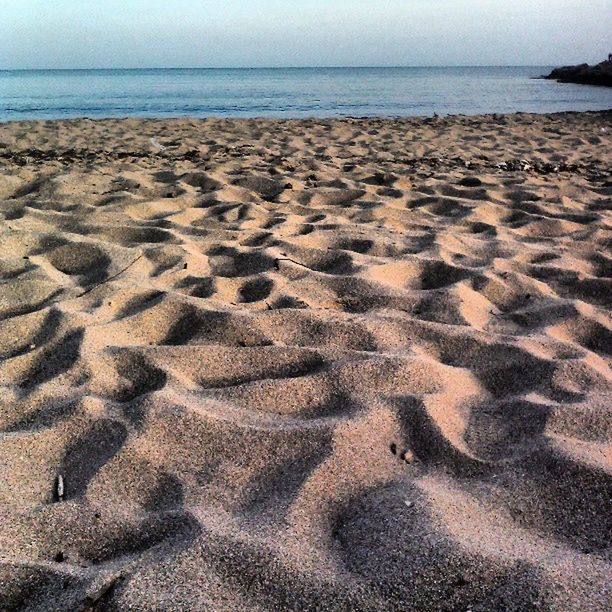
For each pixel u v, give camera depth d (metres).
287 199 5.36
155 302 2.95
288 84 36.81
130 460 1.90
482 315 3.02
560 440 1.96
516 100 22.47
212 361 2.48
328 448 1.93
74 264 3.62
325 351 2.51
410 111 17.39
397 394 2.22
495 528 1.65
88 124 11.59
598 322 2.88
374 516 1.67
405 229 4.50
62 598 1.43
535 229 4.50
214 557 1.51
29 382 2.39
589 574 1.45
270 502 1.75
